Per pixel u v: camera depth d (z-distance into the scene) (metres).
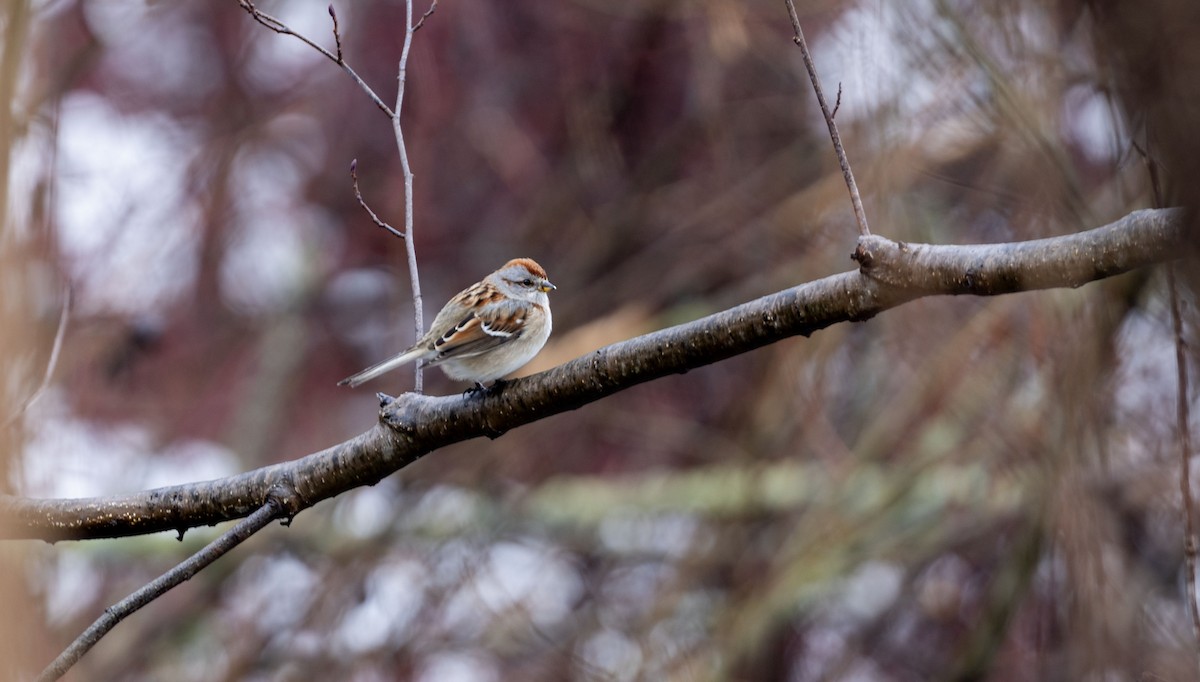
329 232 18.70
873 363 13.64
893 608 14.12
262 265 18.80
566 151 17.17
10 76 7.53
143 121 17.64
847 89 11.79
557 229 17.11
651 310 15.97
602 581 15.32
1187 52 4.35
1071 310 10.31
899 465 13.06
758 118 15.51
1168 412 10.58
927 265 5.20
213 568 14.73
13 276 7.59
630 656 13.42
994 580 12.78
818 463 14.09
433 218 17.55
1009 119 10.24
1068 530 10.25
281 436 18.09
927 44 10.95
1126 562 10.47
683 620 13.88
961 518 13.29
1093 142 10.81
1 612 7.26
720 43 13.50
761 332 5.57
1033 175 10.35
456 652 14.73
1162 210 4.73
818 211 12.69
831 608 14.69
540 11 16.89
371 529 15.03
